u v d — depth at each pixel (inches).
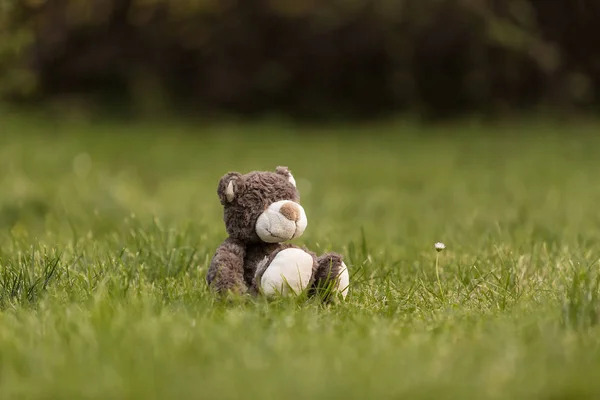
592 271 208.2
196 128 935.7
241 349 136.8
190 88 1051.9
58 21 895.7
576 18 984.3
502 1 948.0
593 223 348.2
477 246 269.4
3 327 152.3
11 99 945.5
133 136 843.4
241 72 1045.8
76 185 471.2
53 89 985.5
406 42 984.9
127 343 138.2
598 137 852.6
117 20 990.4
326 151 770.8
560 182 561.6
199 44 1027.3
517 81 1001.5
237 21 1021.8
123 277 193.2
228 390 117.3
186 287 195.8
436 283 210.2
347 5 979.3
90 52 987.3
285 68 1042.1
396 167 653.9
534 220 355.9
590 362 132.2
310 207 426.0
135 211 379.9
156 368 126.1
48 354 134.3
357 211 425.7
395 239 313.4
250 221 177.9
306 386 118.5
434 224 362.3
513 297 189.9
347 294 187.3
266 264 177.9
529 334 151.6
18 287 194.9
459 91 1010.1
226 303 173.9
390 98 1028.5
